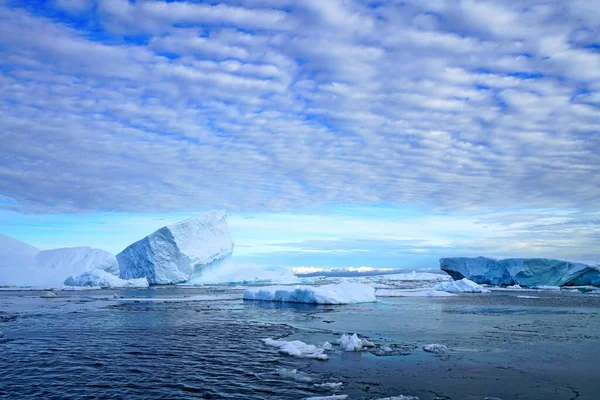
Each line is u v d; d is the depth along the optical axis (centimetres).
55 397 1240
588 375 1466
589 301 4156
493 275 6794
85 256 6962
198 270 7650
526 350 1836
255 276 8088
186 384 1350
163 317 2892
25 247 7038
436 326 2477
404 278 11381
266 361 1639
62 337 2133
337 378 1417
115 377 1429
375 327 2441
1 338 2112
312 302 3853
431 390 1304
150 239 7212
